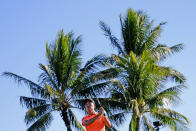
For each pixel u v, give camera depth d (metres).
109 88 21.92
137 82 22.16
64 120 23.61
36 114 23.12
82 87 23.36
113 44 24.92
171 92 22.45
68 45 23.75
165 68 22.55
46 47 23.70
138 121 22.44
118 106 23.28
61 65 23.34
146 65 21.83
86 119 7.75
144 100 22.62
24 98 23.39
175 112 22.52
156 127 14.33
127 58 22.50
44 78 23.33
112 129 22.98
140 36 24.45
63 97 23.69
